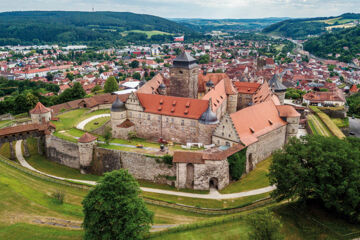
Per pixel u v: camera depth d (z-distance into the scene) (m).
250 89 164.25
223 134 106.06
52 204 87.62
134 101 125.94
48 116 146.12
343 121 167.38
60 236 72.12
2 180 97.06
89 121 151.38
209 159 94.12
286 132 124.38
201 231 70.94
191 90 145.00
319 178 71.00
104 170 112.00
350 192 63.47
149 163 103.00
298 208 76.44
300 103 191.75
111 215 65.88
